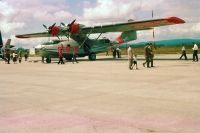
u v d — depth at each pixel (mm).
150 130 5848
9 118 7207
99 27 35562
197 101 8625
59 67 25938
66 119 6945
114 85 12773
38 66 28547
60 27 37438
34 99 9773
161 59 34781
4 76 18344
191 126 6039
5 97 10297
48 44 34312
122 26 34688
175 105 8141
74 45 36625
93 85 12992
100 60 38406
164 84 12578
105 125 6320
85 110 7871
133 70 20297
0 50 47281
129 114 7254
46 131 6004
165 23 32094
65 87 12594
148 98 9367
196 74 16266
